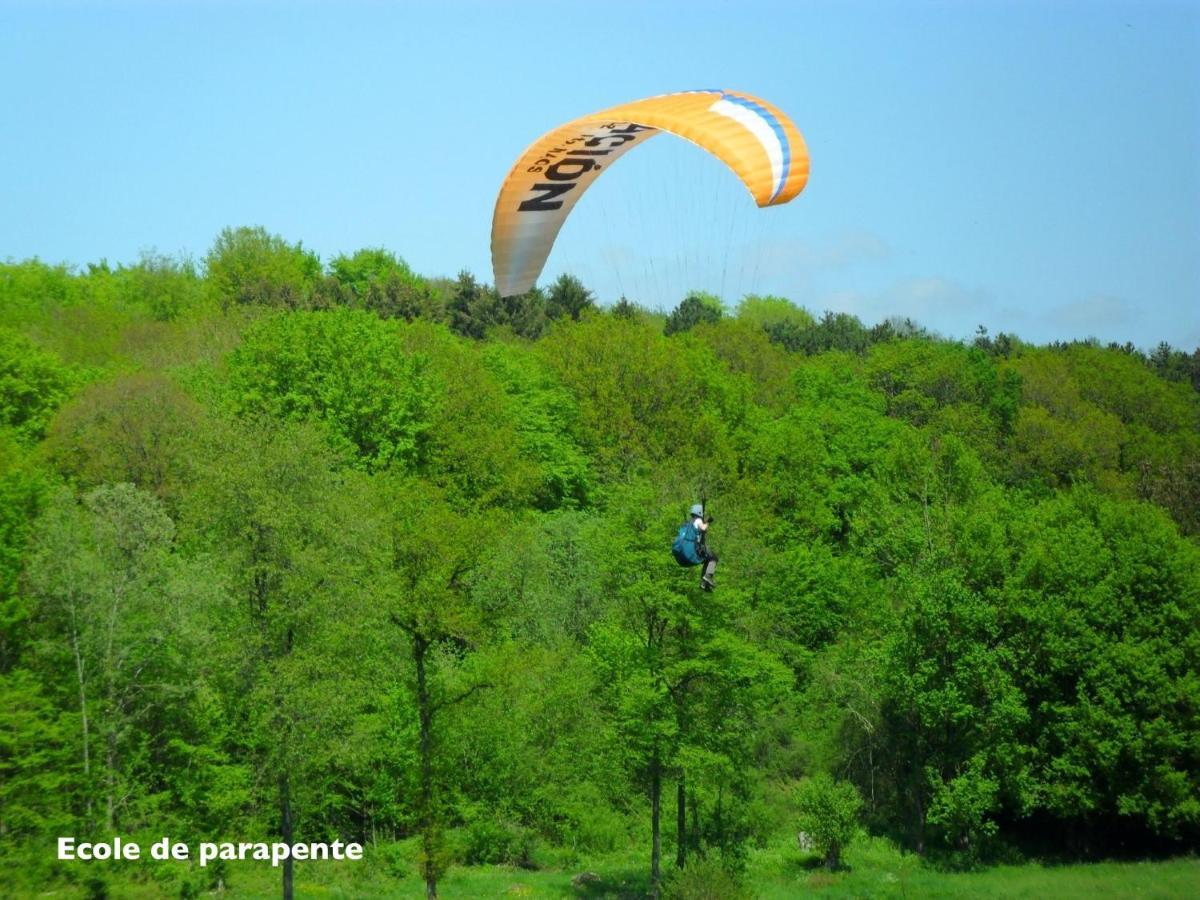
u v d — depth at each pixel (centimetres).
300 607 3800
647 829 5062
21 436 6028
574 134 3178
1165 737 5069
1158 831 5147
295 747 3716
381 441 6247
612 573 4481
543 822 5081
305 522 3850
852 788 5053
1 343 6331
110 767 3869
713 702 4391
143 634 3984
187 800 4059
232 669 3797
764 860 4934
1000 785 5234
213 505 3878
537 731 4938
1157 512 5722
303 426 4116
